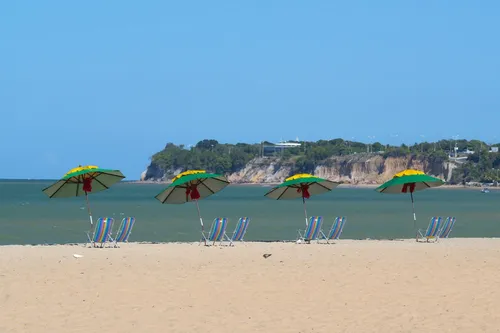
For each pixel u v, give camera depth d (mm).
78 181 31219
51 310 16531
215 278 19812
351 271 20750
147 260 22734
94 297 17672
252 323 15508
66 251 25891
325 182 33062
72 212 73188
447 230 32219
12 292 18094
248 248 26953
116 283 19141
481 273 20438
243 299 17531
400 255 23844
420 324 15234
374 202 118250
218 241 31828
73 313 16297
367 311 16359
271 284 19094
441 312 16188
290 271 20766
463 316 15820
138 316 16078
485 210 83562
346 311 16375
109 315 16156
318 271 20766
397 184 32406
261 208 87375
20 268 21031
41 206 89000
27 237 42906
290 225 52969
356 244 29531
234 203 109625
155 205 95125
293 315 16094
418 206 97562
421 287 18688
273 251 25406
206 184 32188
